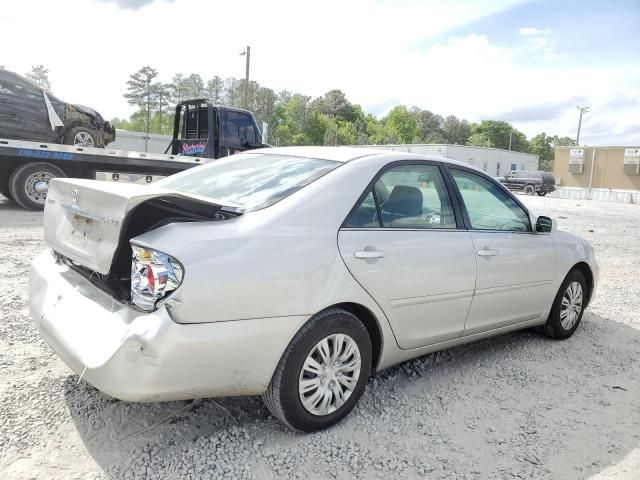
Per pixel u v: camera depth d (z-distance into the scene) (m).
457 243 3.66
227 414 3.13
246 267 2.60
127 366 2.39
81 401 3.14
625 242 12.18
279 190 3.09
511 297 4.16
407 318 3.37
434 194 3.71
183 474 2.54
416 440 3.00
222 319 2.53
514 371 4.07
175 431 2.91
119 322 2.52
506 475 2.72
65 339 2.68
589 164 47.75
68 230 3.00
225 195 3.17
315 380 2.91
